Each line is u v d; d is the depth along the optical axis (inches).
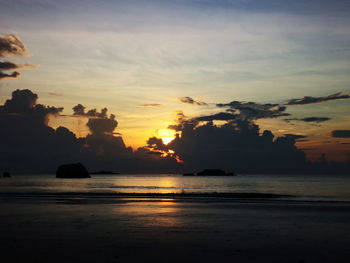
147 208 1104.2
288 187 3846.0
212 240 574.2
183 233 639.8
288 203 1323.8
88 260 443.2
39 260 441.7
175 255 470.9
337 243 552.4
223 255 471.8
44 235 614.2
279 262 438.9
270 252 490.0
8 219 831.1
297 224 763.4
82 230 669.3
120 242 554.9
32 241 561.3
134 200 1437.0
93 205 1206.3
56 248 510.3
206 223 772.0
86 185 4037.9
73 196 1676.9
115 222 780.6
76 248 510.6
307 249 509.0
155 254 476.1
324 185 4471.0
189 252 488.4
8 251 490.9
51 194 1834.4
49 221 793.6
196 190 3051.2
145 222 783.1
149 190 2842.0
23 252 484.7
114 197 1625.2
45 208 1095.6
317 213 985.5
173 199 1508.4
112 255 469.1
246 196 1786.4
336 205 1244.5
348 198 1772.9
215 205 1218.0
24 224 746.8
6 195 1754.4
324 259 453.4
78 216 890.7
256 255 472.4
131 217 871.7
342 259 453.7
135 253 481.1
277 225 746.2
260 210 1063.0
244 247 521.3
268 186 4185.5
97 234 626.2
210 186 4151.1
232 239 583.8
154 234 628.4
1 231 657.0
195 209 1080.2
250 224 760.3
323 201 1448.1
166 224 753.6
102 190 2748.5
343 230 682.8
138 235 617.0
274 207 1152.8
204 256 466.0
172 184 4906.5
